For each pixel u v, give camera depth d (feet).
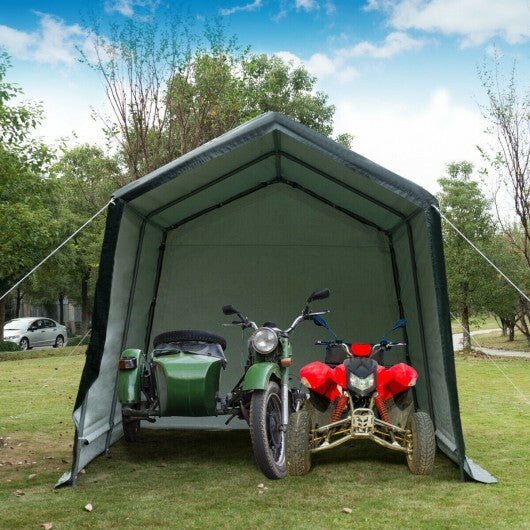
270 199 26.25
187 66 51.16
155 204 21.38
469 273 73.20
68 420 29.63
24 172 33.94
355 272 26.61
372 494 16.71
